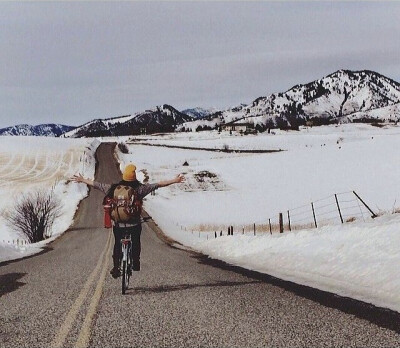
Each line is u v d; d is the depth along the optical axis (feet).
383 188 197.36
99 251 71.61
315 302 22.62
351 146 322.34
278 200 212.64
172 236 126.72
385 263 30.55
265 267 41.27
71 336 16.96
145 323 18.75
